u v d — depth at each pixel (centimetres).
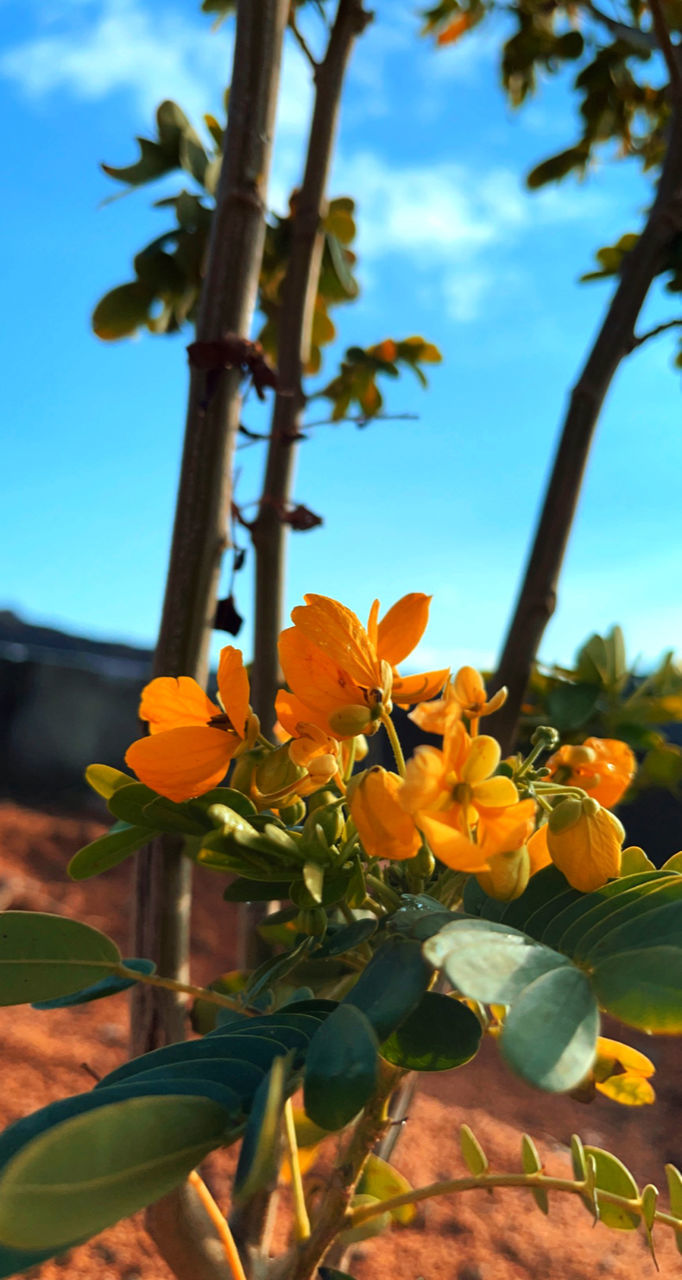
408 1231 49
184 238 43
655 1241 51
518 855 20
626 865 24
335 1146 52
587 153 64
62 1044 61
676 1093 71
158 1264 43
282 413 44
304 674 22
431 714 19
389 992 18
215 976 78
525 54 68
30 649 131
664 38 46
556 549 43
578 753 23
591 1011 17
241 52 35
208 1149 18
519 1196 54
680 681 53
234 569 39
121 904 87
